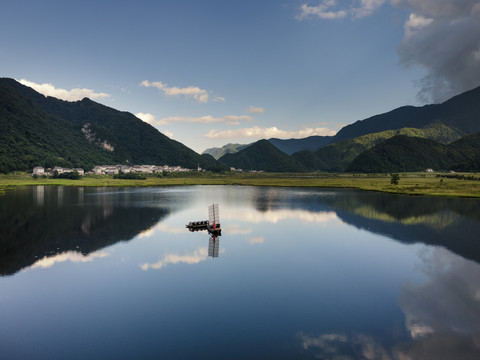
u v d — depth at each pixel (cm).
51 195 13188
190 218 8012
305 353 2359
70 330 2711
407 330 2705
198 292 3506
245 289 3591
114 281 3809
